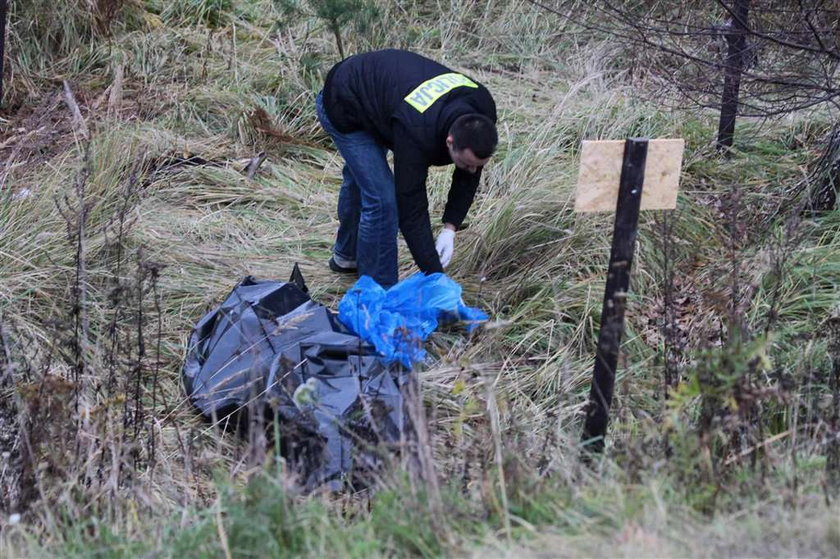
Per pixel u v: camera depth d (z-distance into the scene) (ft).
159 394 26.63
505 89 45.83
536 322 29.32
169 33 47.96
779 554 16.52
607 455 21.65
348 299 28.30
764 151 39.06
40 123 39.88
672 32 36.24
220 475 22.08
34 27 45.57
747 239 31.89
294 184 38.11
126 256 31.17
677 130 40.04
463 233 33.65
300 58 45.91
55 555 18.69
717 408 20.59
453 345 28.40
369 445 20.86
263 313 26.73
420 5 54.08
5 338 24.73
